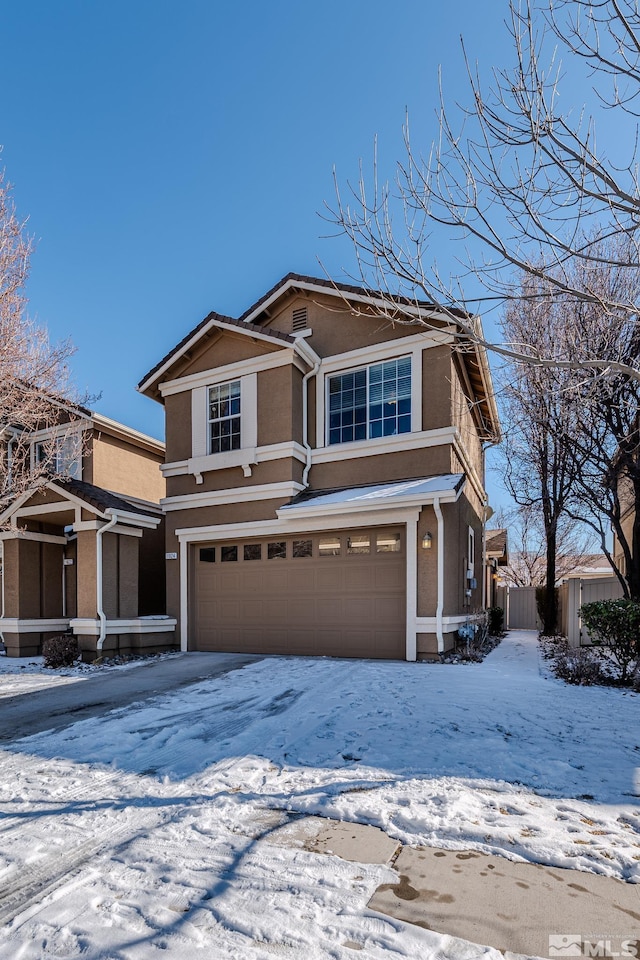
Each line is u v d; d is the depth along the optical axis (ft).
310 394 41.57
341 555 37.06
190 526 42.91
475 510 49.70
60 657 35.94
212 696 25.23
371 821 12.35
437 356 36.88
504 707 21.59
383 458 38.22
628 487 46.98
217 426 42.98
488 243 17.80
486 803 13.04
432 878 10.00
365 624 35.83
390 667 31.22
